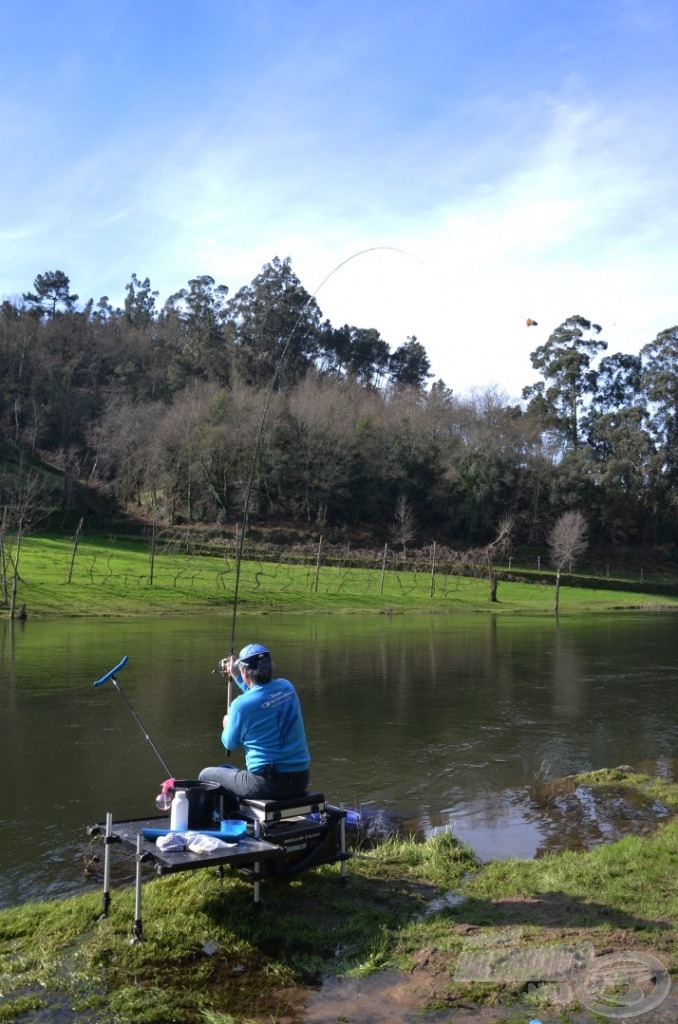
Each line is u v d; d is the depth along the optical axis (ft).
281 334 316.60
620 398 327.47
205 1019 13.35
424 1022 13.19
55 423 273.54
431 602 155.33
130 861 23.17
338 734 42.16
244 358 313.73
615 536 272.92
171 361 328.49
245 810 18.63
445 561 217.15
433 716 47.24
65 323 329.31
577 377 323.78
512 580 205.57
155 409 264.72
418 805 29.45
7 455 229.45
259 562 176.86
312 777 33.55
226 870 19.80
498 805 29.37
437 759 36.76
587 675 65.21
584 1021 13.03
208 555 192.54
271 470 253.24
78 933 16.58
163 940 15.83
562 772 34.55
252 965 15.23
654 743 40.34
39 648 74.74
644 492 285.23
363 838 25.38
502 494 261.03
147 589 134.00
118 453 250.16
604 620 134.82
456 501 264.72
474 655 78.59
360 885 19.21
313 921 17.07
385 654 77.92
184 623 104.37
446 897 18.60
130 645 78.07
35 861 23.20
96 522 216.33
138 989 14.11
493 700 52.80
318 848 18.72
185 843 16.57
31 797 29.86
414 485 264.31
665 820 27.07
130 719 44.24
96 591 127.65
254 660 19.21
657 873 19.71
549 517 263.08
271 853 16.87
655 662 74.23
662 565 265.95
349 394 288.10
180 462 241.35
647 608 173.37
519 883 19.25
